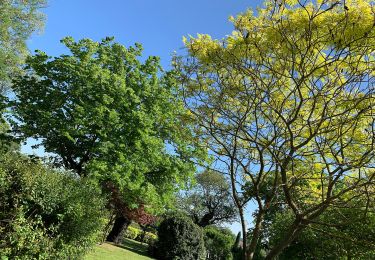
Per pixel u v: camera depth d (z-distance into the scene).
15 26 23.97
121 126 18.59
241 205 5.02
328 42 4.43
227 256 32.47
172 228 22.31
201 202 42.28
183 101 5.38
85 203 9.20
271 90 5.14
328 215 7.27
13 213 7.92
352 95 4.88
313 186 5.90
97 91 19.09
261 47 4.85
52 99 18.91
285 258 10.84
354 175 5.45
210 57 5.08
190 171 20.58
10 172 8.28
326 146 5.09
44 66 19.45
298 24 4.57
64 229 8.81
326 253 8.95
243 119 4.76
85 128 18.31
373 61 4.62
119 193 18.75
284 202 5.10
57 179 8.80
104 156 18.34
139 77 20.41
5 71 24.33
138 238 34.41
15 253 7.80
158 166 20.48
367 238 4.87
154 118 19.44
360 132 4.90
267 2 4.89
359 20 4.32
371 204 5.05
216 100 5.21
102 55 20.34
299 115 5.01
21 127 18.55
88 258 13.15
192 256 22.31
